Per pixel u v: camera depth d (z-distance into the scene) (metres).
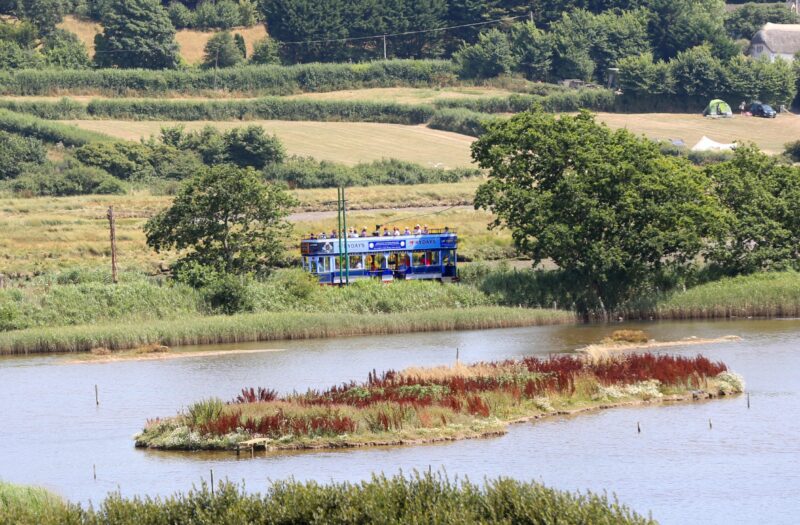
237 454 189.62
